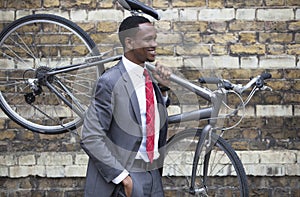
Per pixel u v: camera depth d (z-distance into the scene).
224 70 6.60
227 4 6.58
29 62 6.59
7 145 6.66
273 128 6.62
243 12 6.59
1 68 6.57
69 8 6.60
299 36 6.59
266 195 6.63
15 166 6.65
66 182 6.66
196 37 6.58
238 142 6.63
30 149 6.66
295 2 6.58
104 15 6.59
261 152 6.61
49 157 6.64
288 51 6.60
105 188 4.79
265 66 6.60
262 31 6.60
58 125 6.30
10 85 6.55
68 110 6.48
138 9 5.29
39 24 6.58
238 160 5.92
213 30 6.58
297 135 6.60
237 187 6.24
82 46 6.56
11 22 6.60
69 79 6.09
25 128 6.17
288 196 6.62
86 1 6.59
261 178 6.63
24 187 6.67
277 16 6.59
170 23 5.16
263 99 6.60
